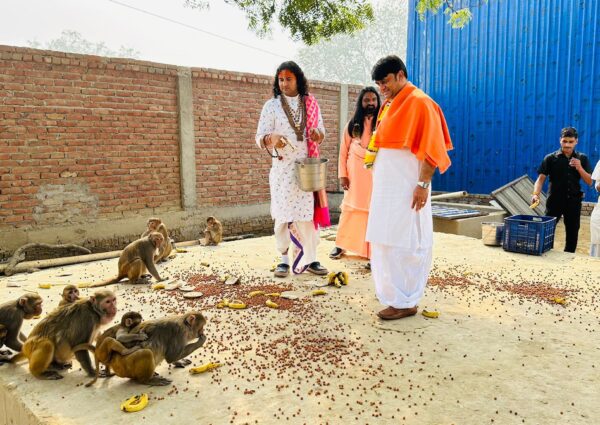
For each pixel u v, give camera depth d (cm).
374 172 442
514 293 516
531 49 1182
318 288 542
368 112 587
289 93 573
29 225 892
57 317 330
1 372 340
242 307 473
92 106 943
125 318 317
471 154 1318
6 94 848
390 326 424
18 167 872
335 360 359
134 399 300
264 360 360
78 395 309
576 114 1121
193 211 1104
